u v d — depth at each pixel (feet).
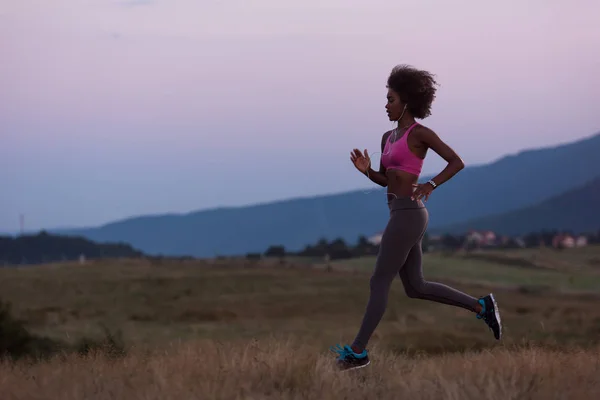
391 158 22.56
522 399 17.08
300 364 20.54
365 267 261.03
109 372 21.85
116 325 101.91
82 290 152.05
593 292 171.53
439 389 17.83
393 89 22.63
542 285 210.79
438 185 22.09
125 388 18.69
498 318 23.57
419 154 22.45
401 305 119.55
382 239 22.75
